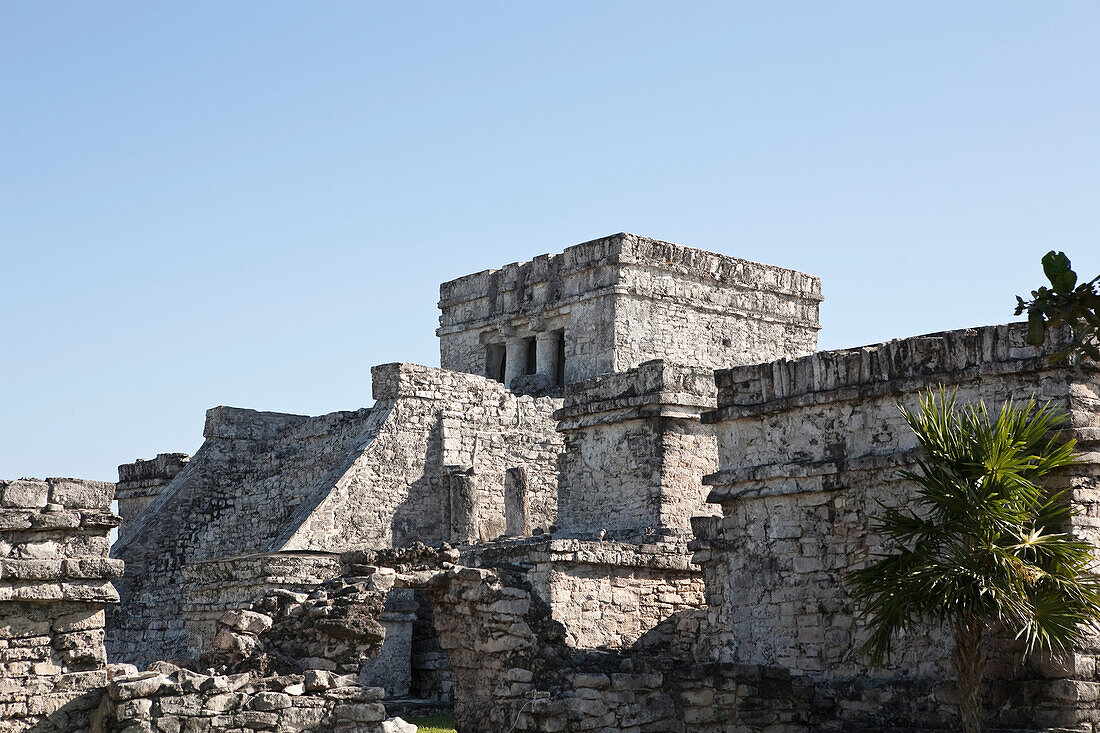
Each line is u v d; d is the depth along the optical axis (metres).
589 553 19.67
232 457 31.19
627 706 15.21
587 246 31.91
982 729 13.02
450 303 35.62
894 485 15.41
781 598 16.45
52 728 13.11
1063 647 12.99
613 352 30.73
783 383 16.83
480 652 15.26
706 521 17.69
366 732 13.72
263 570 23.75
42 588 13.20
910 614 14.59
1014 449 13.11
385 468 27.25
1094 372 14.53
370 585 14.88
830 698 15.59
